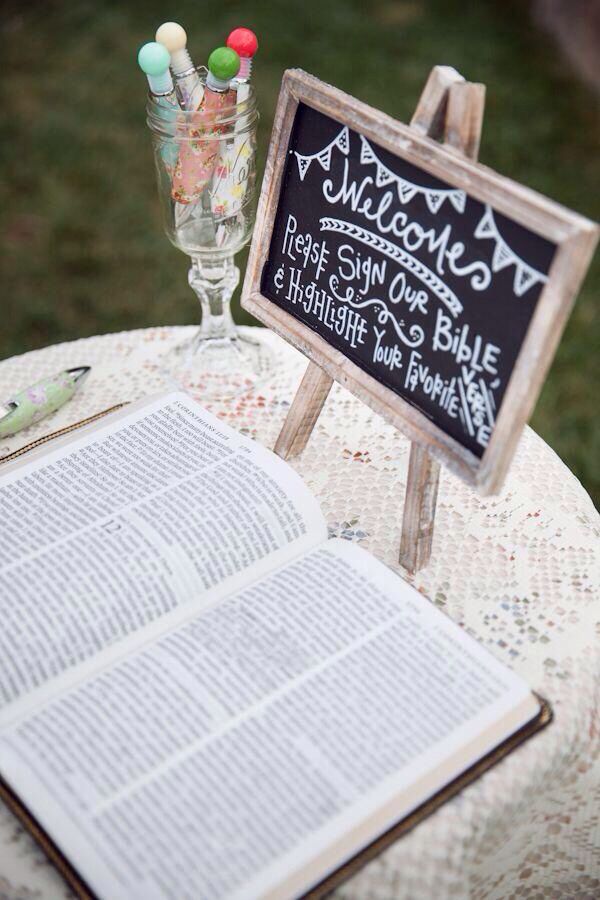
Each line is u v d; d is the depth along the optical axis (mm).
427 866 817
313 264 1120
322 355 1118
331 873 769
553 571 1082
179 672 883
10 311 2805
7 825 853
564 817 970
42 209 3191
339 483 1205
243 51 1166
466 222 923
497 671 879
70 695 872
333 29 4117
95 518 1040
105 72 3875
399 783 801
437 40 4066
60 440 1174
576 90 3729
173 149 1192
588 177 3277
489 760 846
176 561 980
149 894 739
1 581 967
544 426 2434
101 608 938
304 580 973
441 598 1051
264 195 1138
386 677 874
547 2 4086
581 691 952
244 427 1294
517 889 994
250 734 833
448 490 1195
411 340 1021
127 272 2959
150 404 1218
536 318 855
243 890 739
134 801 792
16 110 3650
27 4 4324
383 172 999
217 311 1395
